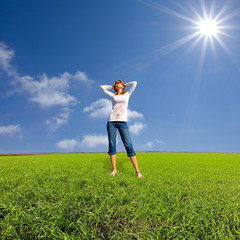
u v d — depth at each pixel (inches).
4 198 72.3
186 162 305.9
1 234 48.1
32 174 132.4
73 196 74.3
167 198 81.1
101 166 202.4
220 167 233.0
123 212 62.5
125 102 158.6
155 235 49.1
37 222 54.7
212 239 47.9
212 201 75.4
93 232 50.3
